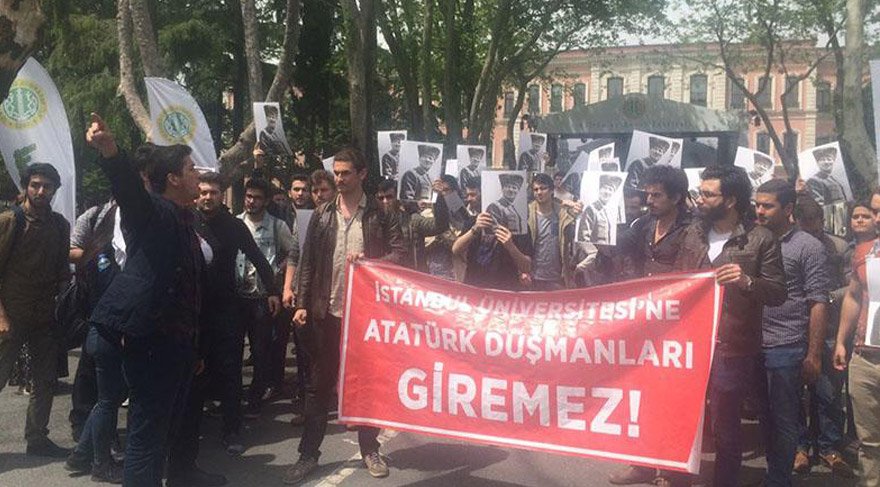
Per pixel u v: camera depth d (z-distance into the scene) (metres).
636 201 8.43
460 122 24.50
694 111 21.50
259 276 7.58
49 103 8.30
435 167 9.49
